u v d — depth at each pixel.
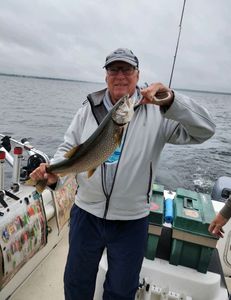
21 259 2.64
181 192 2.90
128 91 2.02
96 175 2.01
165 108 1.77
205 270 2.44
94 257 2.23
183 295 2.38
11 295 2.79
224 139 14.23
